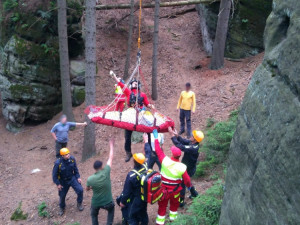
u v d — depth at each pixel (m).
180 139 5.95
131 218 5.12
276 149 2.91
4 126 12.20
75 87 11.90
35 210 7.44
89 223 6.62
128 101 6.21
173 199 5.23
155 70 10.95
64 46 10.13
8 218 7.42
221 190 5.82
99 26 14.67
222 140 7.80
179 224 5.07
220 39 11.86
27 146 10.84
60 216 6.99
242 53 12.42
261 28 11.96
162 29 15.27
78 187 6.71
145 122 5.98
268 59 3.59
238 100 9.92
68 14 11.25
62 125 8.34
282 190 2.73
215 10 12.38
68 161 6.45
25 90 11.34
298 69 2.79
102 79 12.43
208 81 11.58
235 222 3.64
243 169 3.69
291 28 3.10
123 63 13.23
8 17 11.34
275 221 2.79
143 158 4.96
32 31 11.19
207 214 5.28
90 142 9.23
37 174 9.25
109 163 5.57
